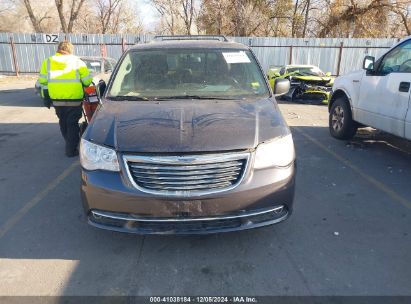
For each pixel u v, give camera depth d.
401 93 5.03
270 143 2.94
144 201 2.74
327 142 6.74
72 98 5.50
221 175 2.77
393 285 2.73
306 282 2.76
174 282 2.76
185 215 2.77
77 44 21.34
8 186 4.62
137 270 2.90
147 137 2.85
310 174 5.00
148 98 3.71
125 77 4.03
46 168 5.30
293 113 10.16
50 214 3.85
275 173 2.90
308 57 20.95
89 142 2.98
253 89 3.94
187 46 4.36
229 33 28.75
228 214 2.82
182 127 2.97
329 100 7.17
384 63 5.59
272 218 2.99
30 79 19.86
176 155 2.72
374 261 3.02
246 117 3.19
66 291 2.67
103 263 2.99
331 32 29.06
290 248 3.20
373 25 27.53
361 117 6.08
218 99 3.68
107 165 2.85
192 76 4.03
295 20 30.67
